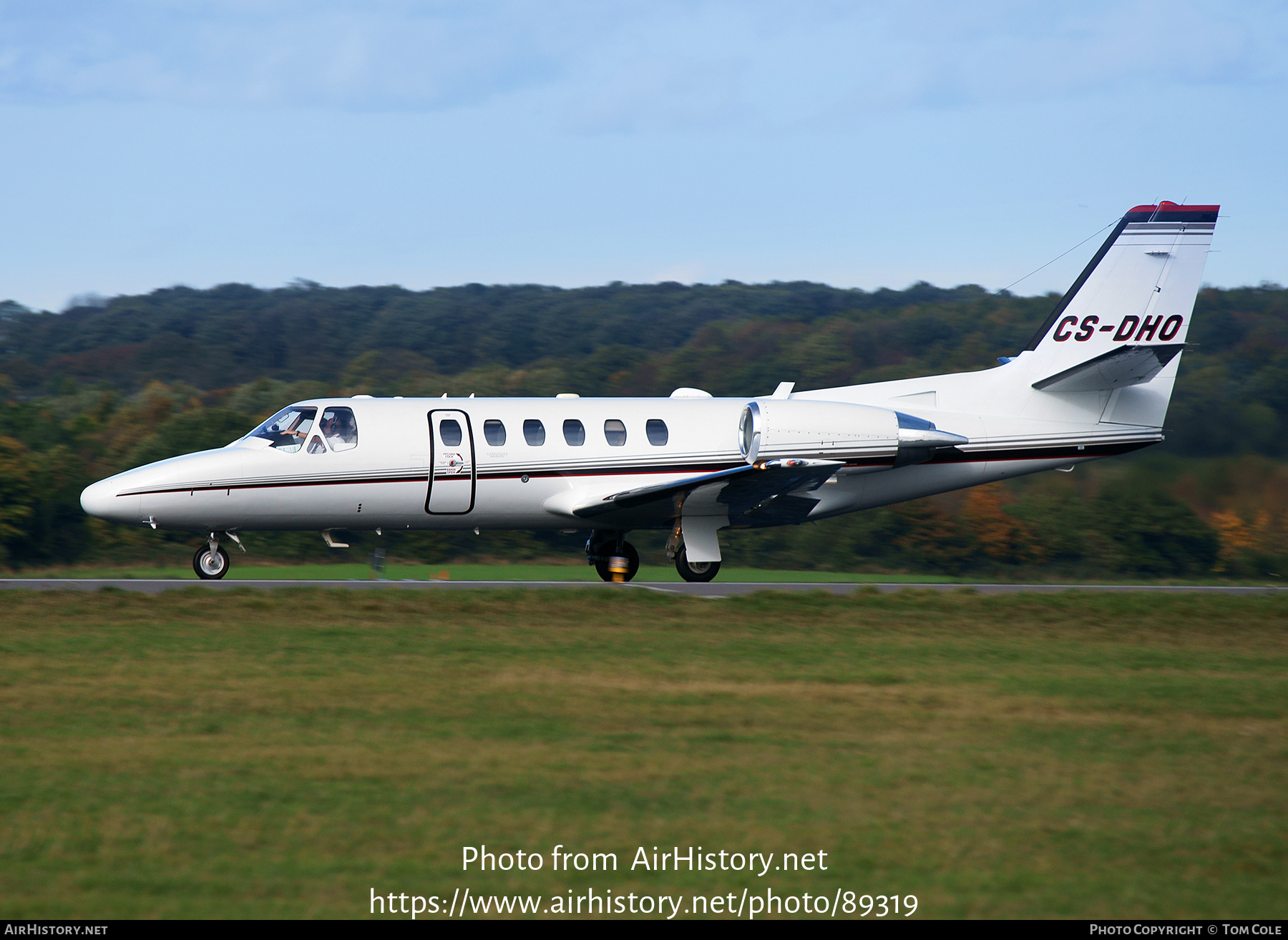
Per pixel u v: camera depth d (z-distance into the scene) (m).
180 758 33.44
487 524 76.69
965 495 156.00
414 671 45.38
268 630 53.22
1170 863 27.92
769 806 30.77
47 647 48.12
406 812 29.58
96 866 26.16
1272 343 161.00
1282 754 37.53
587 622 58.03
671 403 79.31
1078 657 54.62
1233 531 134.38
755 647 53.06
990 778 33.69
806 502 77.56
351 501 73.12
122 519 70.69
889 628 60.12
